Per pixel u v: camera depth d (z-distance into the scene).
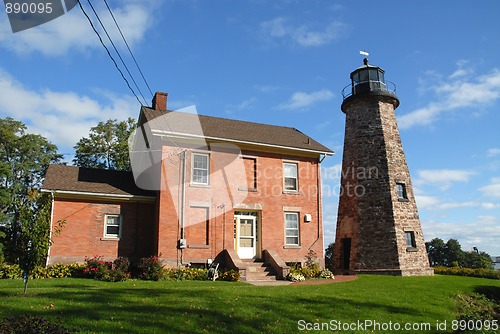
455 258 61.47
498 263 71.06
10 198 34.28
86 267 18.42
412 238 24.81
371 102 26.80
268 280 19.45
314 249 23.30
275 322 10.59
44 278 17.38
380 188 25.14
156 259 18.73
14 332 7.18
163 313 10.35
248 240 22.08
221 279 19.09
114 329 8.86
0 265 17.97
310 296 13.77
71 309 10.15
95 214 20.45
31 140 38.38
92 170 22.91
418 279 20.58
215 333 9.40
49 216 12.94
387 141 25.88
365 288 16.53
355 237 25.39
